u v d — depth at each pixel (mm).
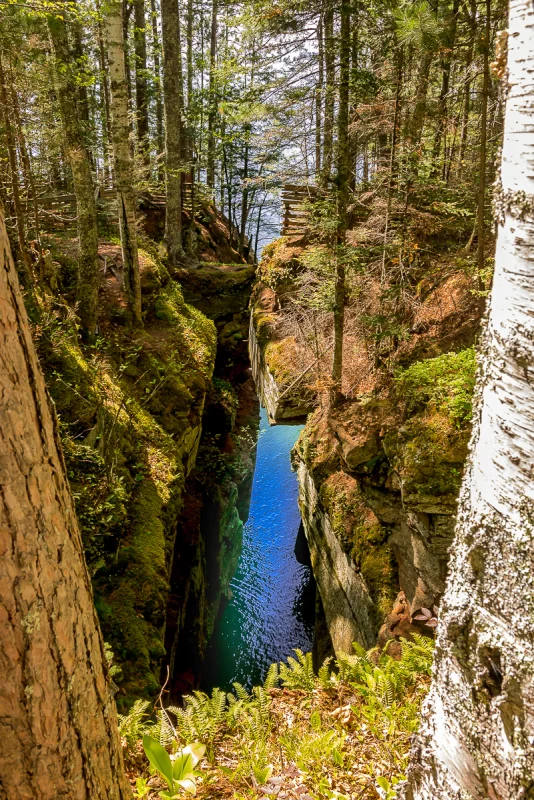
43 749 1554
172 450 10328
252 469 17828
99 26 13805
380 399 8914
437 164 9758
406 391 7820
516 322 1604
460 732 1871
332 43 8164
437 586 6949
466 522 1896
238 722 3879
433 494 6574
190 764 2463
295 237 15156
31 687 1480
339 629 9984
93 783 1738
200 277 17359
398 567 8227
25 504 1401
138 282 12164
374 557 8477
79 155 9859
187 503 13008
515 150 1568
